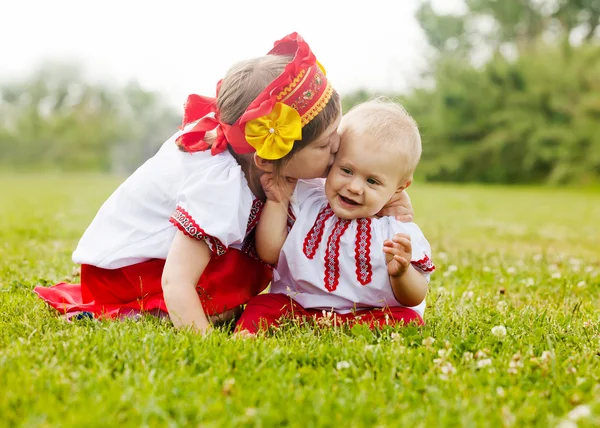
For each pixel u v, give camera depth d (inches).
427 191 792.9
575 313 129.0
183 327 99.5
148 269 112.6
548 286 159.8
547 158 1016.2
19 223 281.4
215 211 103.9
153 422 68.5
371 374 84.1
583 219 418.9
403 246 106.2
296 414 70.6
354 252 111.7
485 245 254.1
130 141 1776.6
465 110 1101.7
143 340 91.9
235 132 105.9
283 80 101.0
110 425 66.9
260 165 106.3
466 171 1101.7
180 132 116.9
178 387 76.8
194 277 104.4
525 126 1030.4
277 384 78.8
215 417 70.2
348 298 112.7
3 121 1807.3
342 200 109.7
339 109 106.5
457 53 1365.7
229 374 82.7
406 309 114.7
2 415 69.1
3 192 606.2
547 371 87.0
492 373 86.5
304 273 112.3
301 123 102.4
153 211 111.5
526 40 1343.5
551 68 1060.5
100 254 112.3
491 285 160.2
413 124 110.3
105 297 114.7
